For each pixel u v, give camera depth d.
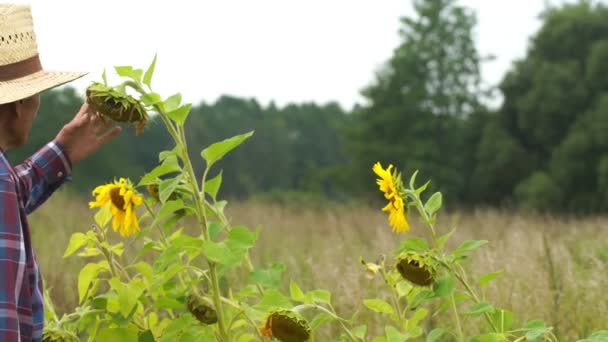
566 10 49.69
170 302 3.30
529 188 44.56
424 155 49.12
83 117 3.27
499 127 48.97
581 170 44.50
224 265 3.21
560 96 46.69
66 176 3.29
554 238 9.30
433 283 3.21
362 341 3.45
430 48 51.22
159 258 3.15
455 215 11.84
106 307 3.43
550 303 4.89
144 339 3.38
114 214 3.27
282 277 6.27
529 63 49.16
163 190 3.11
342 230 10.52
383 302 3.56
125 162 58.72
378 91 51.28
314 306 3.34
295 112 86.12
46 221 10.67
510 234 8.61
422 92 50.25
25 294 2.76
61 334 3.24
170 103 3.08
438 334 3.37
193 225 8.19
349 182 51.22
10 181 2.74
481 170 48.56
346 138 52.09
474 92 51.28
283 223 12.98
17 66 2.95
